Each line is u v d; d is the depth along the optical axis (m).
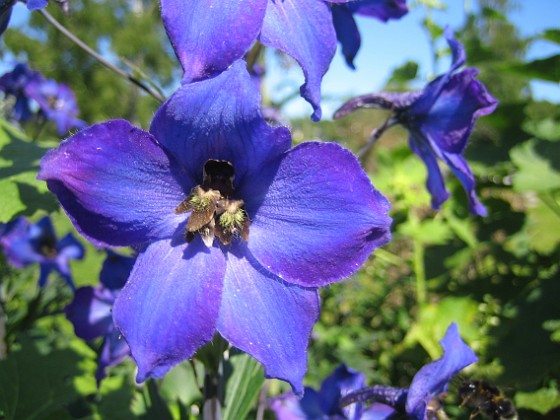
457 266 0.19
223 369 0.10
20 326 0.15
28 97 0.21
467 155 0.18
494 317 0.18
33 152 0.10
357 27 0.10
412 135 0.10
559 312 0.15
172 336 0.06
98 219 0.06
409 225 0.19
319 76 0.07
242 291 0.07
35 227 0.16
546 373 0.14
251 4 0.06
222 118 0.06
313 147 0.06
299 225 0.07
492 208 0.19
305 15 0.07
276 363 0.06
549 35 0.15
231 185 0.07
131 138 0.06
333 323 0.22
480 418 0.13
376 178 0.20
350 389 0.09
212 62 0.06
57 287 0.17
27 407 0.11
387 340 0.21
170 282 0.06
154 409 0.10
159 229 0.07
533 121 0.18
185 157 0.07
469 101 0.09
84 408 0.12
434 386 0.08
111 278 0.11
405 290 0.23
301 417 0.10
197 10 0.06
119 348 0.10
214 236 0.07
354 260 0.06
